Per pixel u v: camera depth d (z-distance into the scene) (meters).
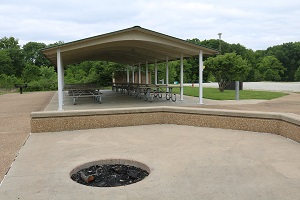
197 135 5.85
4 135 6.13
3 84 32.03
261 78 64.94
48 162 4.11
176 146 4.95
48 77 39.47
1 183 3.30
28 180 3.39
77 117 6.53
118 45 11.44
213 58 19.59
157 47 11.91
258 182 3.24
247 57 67.94
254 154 4.39
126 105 11.51
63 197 2.91
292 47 72.44
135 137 5.71
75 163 4.04
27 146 5.07
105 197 2.90
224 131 6.25
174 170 3.68
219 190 3.03
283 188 3.06
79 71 38.59
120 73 28.41
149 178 3.41
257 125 6.14
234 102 12.39
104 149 4.80
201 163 3.97
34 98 17.52
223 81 20.08
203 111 6.75
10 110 11.12
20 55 54.59
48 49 9.59
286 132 5.58
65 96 17.62
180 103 12.05
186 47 11.17
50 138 5.72
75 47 9.83
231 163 3.95
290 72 72.06
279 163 3.93
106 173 3.85
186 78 54.06
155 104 11.75
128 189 3.10
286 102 12.33
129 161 4.15
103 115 6.73
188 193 2.97
